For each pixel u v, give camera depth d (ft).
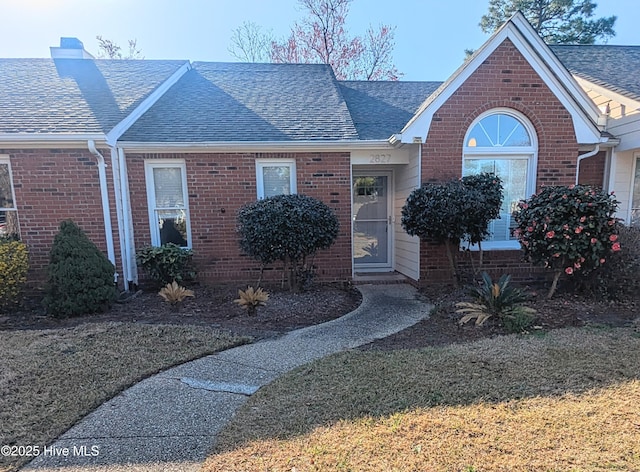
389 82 34.32
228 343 13.69
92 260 18.03
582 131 22.33
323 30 63.21
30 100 23.44
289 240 19.17
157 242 23.41
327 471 6.76
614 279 17.47
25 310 18.67
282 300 19.99
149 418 8.89
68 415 8.96
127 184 22.43
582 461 6.72
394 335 14.60
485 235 21.24
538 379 9.91
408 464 6.84
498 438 7.45
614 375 10.00
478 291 15.81
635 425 7.73
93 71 29.55
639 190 24.81
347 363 11.56
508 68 21.71
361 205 28.14
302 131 23.71
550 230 16.56
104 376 10.99
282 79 31.86
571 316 15.46
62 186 20.90
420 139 21.80
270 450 7.47
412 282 24.11
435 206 19.22
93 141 20.07
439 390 9.53
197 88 29.48
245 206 21.30
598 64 29.48
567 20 64.44
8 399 9.64
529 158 22.75
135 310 18.45
